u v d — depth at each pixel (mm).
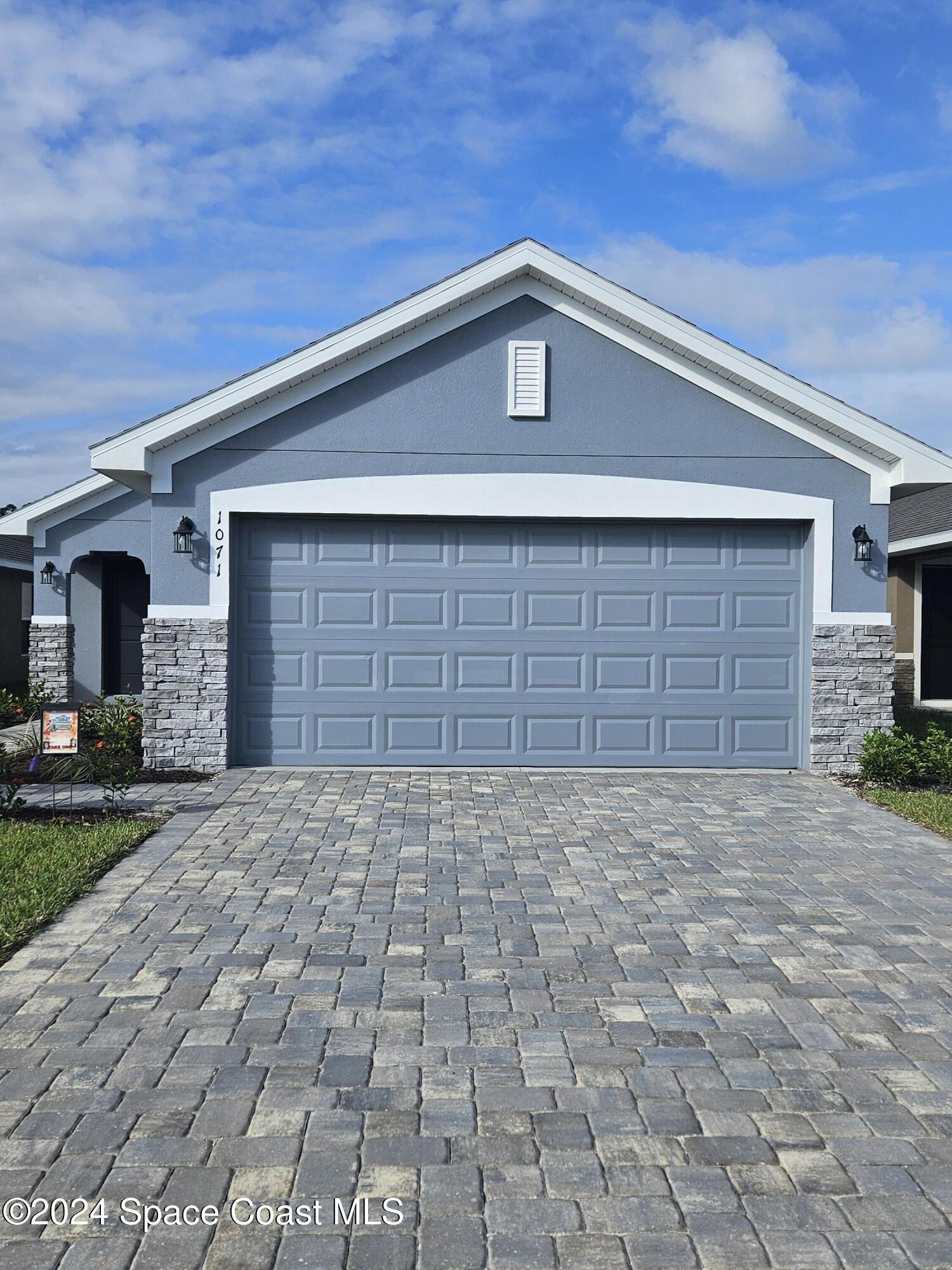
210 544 10711
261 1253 3027
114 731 11023
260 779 10352
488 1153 3541
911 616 18672
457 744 11117
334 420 10742
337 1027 4516
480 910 6207
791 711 11281
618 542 11148
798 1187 3354
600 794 9781
